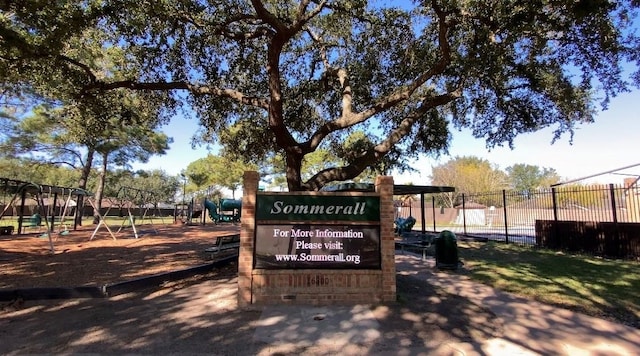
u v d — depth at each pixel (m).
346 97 10.93
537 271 9.68
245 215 6.66
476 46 8.68
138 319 5.68
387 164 15.45
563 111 11.48
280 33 9.48
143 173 34.91
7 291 6.54
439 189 17.89
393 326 5.47
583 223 14.12
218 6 10.22
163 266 9.60
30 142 23.97
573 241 14.46
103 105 11.84
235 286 7.75
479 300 6.85
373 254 6.75
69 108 12.86
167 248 13.68
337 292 6.58
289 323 5.57
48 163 27.20
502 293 7.37
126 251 12.75
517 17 7.45
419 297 7.01
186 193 57.16
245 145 15.48
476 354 4.54
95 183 49.47
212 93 10.46
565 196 17.06
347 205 6.81
